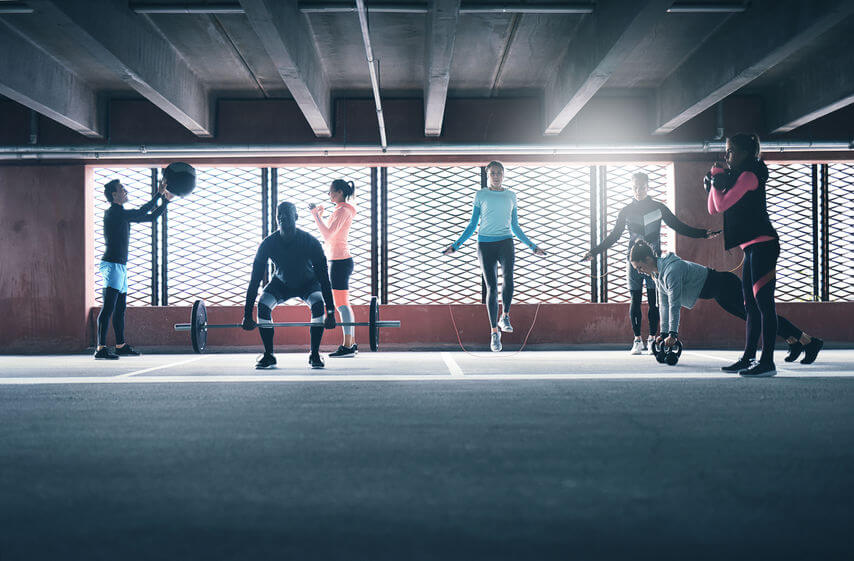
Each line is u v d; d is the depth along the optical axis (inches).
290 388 139.1
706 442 80.4
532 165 318.0
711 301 309.9
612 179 320.5
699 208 313.6
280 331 310.5
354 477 64.8
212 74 287.0
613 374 166.2
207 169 319.0
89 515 53.3
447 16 193.2
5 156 303.9
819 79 270.8
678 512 53.4
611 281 317.4
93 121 302.5
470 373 171.8
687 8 218.2
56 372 184.5
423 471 67.1
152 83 240.8
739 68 229.6
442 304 315.6
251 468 68.7
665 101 296.0
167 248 316.2
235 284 316.2
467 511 54.0
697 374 164.7
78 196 311.9
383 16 229.9
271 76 289.6
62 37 246.7
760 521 51.1
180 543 47.0
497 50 261.7
